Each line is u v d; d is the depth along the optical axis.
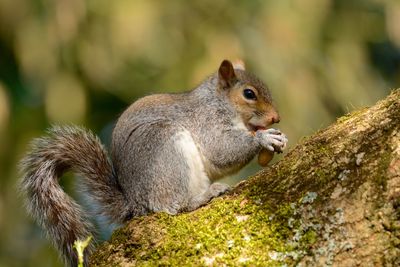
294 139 18.14
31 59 18.69
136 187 9.95
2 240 18.28
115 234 7.93
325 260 6.76
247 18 19.66
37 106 19.72
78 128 10.24
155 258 7.45
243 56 19.08
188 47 19.36
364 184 6.96
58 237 9.51
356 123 7.59
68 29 18.69
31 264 18.66
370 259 6.59
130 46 18.47
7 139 18.52
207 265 7.15
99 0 18.81
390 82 22.58
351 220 6.84
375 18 21.12
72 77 18.81
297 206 7.19
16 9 18.86
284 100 18.47
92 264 7.77
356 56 20.08
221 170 11.02
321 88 19.20
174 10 19.55
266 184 7.65
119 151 10.28
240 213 7.47
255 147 10.77
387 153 7.04
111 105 21.17
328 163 7.35
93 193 10.00
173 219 7.79
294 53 19.08
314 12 19.47
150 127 10.30
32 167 9.85
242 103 11.29
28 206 9.70
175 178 9.98
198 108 11.05
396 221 6.64
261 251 7.07
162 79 19.12
